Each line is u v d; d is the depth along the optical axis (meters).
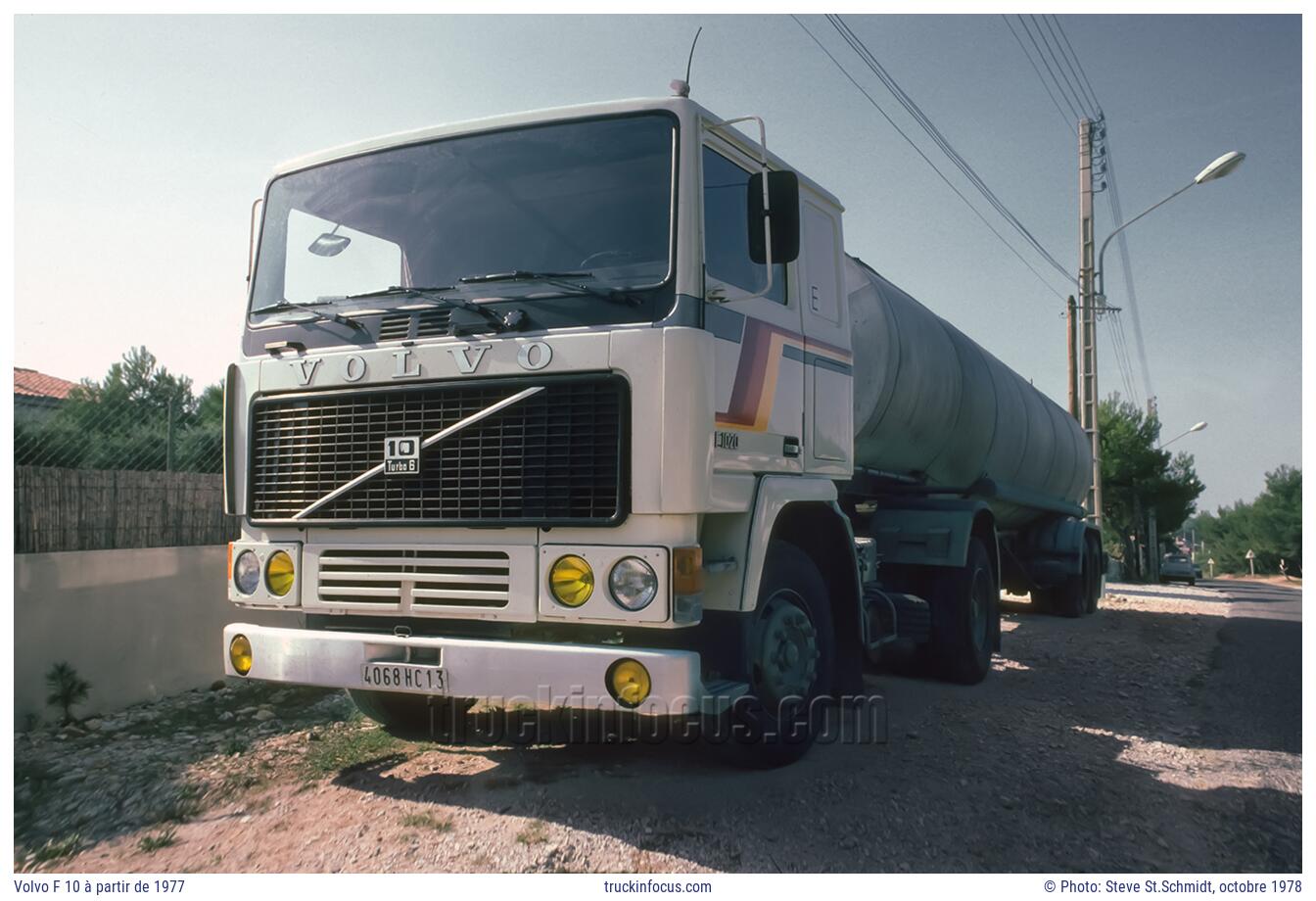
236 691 6.31
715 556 4.24
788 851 3.68
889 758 4.93
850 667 5.34
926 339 7.28
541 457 3.91
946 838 3.86
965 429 8.05
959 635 7.00
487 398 4.03
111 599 5.77
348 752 4.96
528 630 4.11
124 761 4.81
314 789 4.39
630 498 3.79
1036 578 11.47
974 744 5.26
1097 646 9.16
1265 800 4.45
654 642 4.13
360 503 4.23
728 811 4.07
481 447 4.02
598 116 4.32
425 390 4.13
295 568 4.33
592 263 4.13
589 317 3.98
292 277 4.70
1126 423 36.66
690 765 4.73
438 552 4.06
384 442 4.20
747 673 4.19
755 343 4.52
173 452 6.39
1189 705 6.50
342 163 4.79
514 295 4.10
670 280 3.96
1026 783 4.57
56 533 5.61
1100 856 3.75
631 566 3.74
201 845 3.77
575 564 3.82
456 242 4.41
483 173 4.47
